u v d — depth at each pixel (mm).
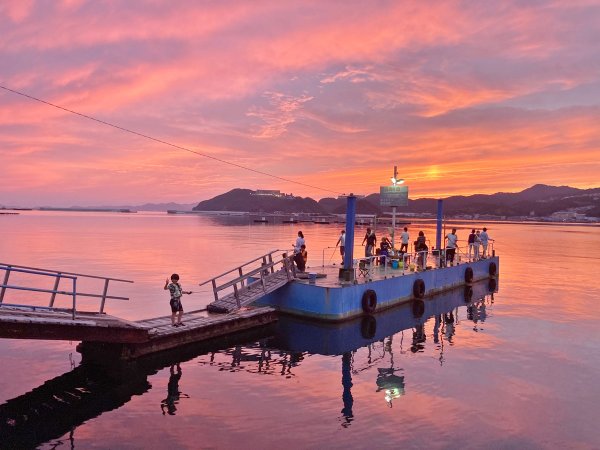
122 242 77562
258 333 20250
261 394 13156
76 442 10273
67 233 100812
